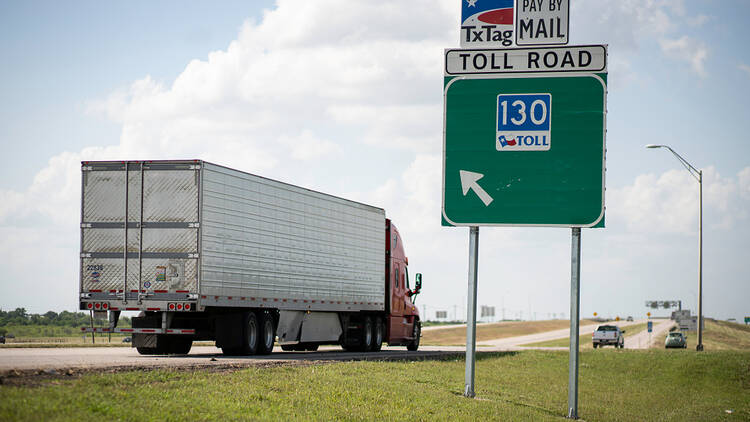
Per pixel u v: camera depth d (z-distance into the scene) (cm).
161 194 2172
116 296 2177
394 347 4253
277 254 2508
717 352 3766
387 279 3366
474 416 1546
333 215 2884
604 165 1694
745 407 2439
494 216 1733
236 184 2306
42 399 1070
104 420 1038
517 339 12100
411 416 1448
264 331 2448
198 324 2302
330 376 1772
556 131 1717
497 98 1747
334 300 2869
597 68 1711
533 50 1736
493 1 1761
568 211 1698
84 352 2419
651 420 1967
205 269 2156
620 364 3366
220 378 1522
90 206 2209
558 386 2517
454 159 1758
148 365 1645
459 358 2916
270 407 1323
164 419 1102
